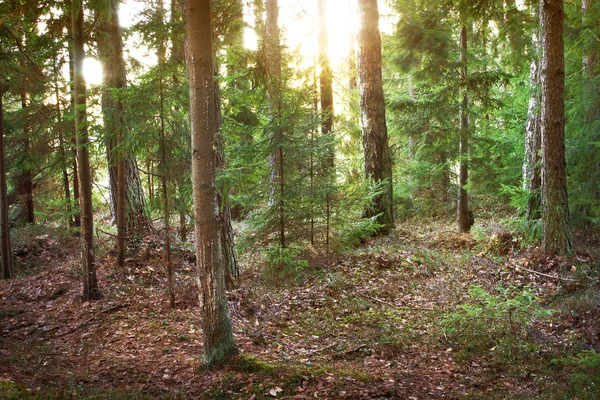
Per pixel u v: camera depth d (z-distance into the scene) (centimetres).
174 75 801
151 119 782
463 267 1005
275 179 966
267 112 992
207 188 518
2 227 1060
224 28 762
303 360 577
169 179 802
